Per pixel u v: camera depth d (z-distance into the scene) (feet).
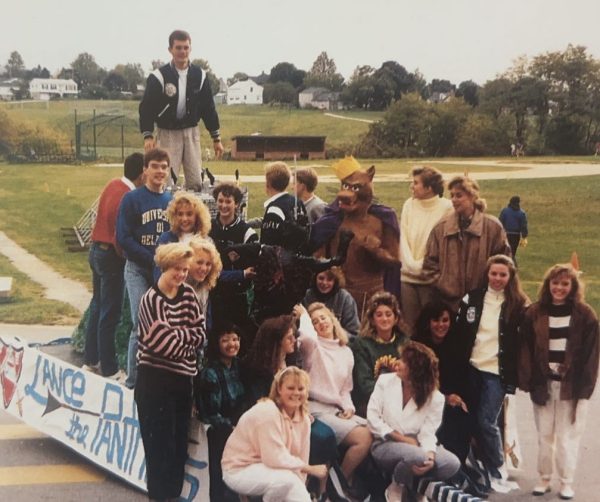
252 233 19.31
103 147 76.02
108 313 22.67
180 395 16.47
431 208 21.71
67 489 19.38
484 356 19.27
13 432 23.34
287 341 17.30
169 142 24.85
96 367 23.75
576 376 18.92
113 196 22.36
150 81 24.16
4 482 19.75
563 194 60.85
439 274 20.66
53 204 70.44
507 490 19.67
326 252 20.86
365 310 19.63
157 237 20.06
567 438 19.16
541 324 18.89
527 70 69.51
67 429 20.86
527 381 19.12
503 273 19.07
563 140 69.82
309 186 22.47
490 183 62.59
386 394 17.90
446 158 68.03
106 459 19.51
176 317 16.19
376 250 20.61
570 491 19.26
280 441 16.02
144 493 19.20
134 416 18.85
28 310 45.19
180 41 24.16
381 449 17.54
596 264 55.83
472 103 68.39
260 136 53.93
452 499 16.99
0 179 76.23
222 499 16.89
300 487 15.72
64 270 58.65
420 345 17.88
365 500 18.02
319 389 18.25
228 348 17.10
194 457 16.92
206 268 17.19
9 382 23.20
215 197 19.36
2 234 66.59
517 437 22.08
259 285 18.40
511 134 69.62
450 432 19.39
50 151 78.43
